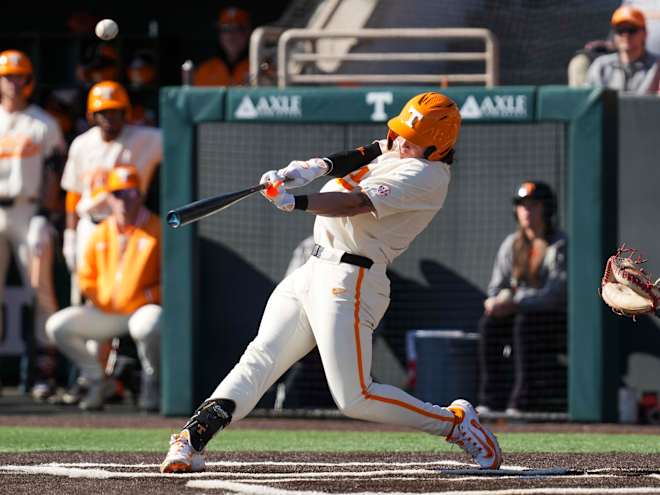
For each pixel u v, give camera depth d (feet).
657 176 104.42
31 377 127.34
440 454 74.69
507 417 101.65
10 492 53.62
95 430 94.07
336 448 80.48
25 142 121.29
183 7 164.86
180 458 59.47
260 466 64.85
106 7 165.78
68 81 145.69
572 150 100.53
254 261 106.42
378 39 117.19
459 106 101.81
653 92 114.52
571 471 61.87
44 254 121.60
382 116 102.01
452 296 106.63
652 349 104.06
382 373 107.24
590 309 100.17
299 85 117.91
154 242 111.34
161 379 108.37
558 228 103.45
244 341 106.32
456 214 106.42
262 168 105.91
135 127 117.80
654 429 97.25
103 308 111.24
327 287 59.00
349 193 57.67
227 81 134.82
